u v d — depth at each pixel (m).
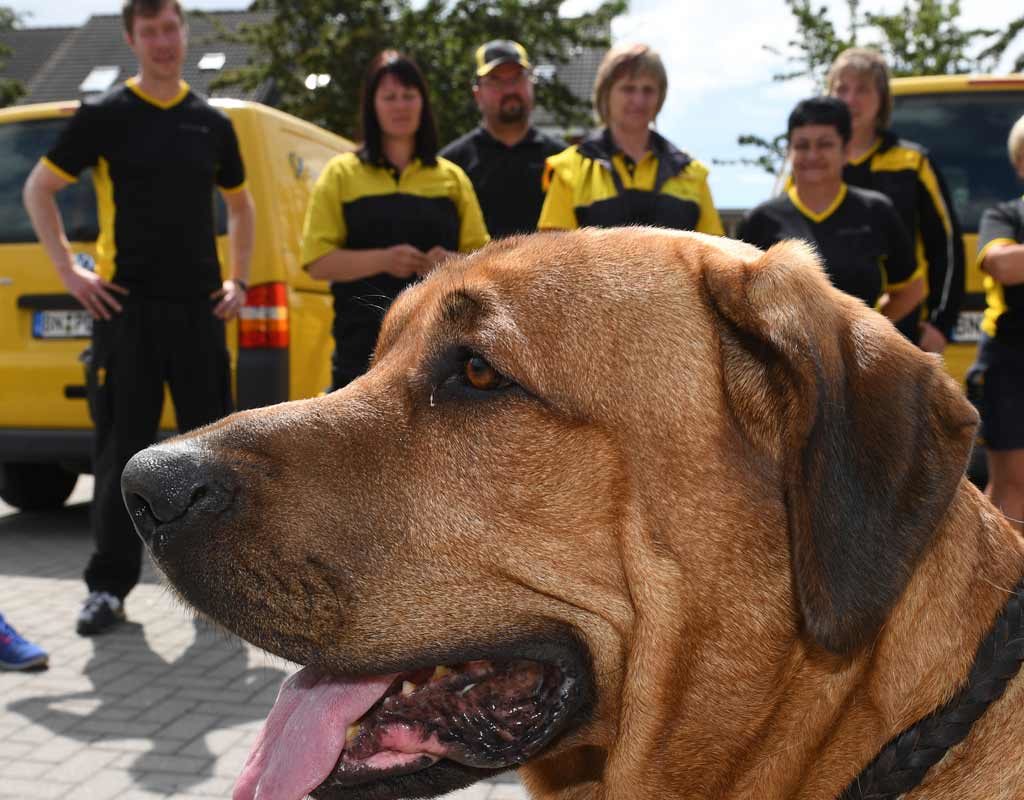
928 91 7.30
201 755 4.19
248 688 4.90
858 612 1.95
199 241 5.59
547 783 2.61
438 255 5.20
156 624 5.78
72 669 5.10
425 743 2.34
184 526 2.21
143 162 5.43
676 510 2.13
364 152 5.29
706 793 2.21
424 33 25.34
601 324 2.21
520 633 2.24
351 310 5.30
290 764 2.29
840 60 5.61
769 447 2.12
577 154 5.07
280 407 2.41
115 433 5.57
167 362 5.59
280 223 7.02
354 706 2.33
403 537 2.25
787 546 2.11
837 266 4.67
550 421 2.21
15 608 6.02
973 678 2.07
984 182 7.01
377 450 2.29
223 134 5.74
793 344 2.06
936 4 22.42
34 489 8.47
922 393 2.06
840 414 2.05
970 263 6.61
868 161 5.61
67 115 7.51
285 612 2.21
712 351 2.18
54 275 7.20
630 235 2.34
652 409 2.16
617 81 4.95
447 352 2.30
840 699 2.15
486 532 2.23
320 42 25.12
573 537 2.20
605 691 2.29
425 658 2.23
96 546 5.70
